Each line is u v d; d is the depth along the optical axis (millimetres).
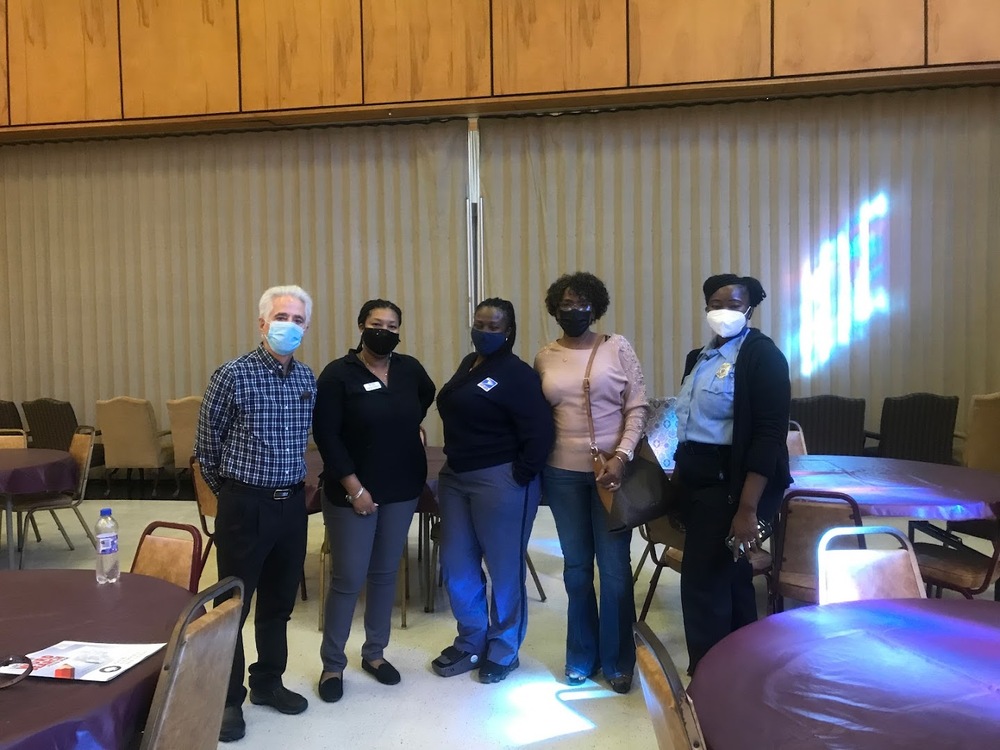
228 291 7016
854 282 6180
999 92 5895
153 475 7125
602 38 5781
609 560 2682
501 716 2609
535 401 2629
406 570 3506
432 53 5977
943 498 2916
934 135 6016
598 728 2521
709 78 5695
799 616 1744
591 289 2660
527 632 3373
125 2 6328
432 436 6781
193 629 1485
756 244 6277
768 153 6230
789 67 5613
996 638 1598
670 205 6379
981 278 6016
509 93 5910
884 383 6176
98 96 6430
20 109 6566
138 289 7156
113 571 2102
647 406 2672
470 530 2828
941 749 1168
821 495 2689
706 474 2336
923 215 6070
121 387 7203
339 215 6824
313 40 6109
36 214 7246
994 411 4875
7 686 1436
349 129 6758
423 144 6660
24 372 7316
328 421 2623
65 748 1298
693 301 6379
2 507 4469
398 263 6770
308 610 3729
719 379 2336
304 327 2494
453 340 6727
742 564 2549
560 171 6500
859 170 6125
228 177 6965
